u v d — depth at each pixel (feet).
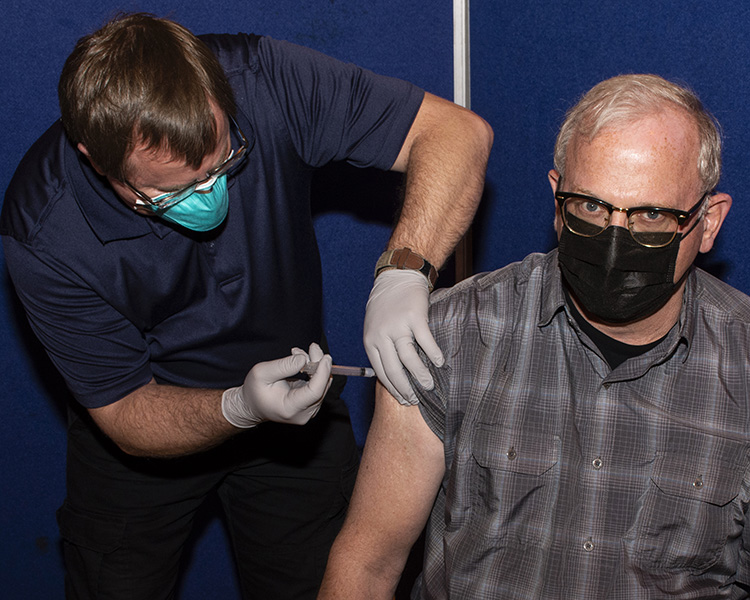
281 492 6.16
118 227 4.34
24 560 7.48
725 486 3.47
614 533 3.58
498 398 3.71
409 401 3.78
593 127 3.12
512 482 3.66
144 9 6.03
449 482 3.82
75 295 4.53
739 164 4.77
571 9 5.73
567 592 3.66
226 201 4.39
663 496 3.53
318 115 4.93
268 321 5.34
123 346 4.84
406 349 3.78
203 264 4.85
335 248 7.23
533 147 6.50
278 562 6.38
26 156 4.55
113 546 5.78
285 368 4.34
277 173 4.95
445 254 4.83
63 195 4.32
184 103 3.58
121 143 3.60
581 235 3.24
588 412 3.62
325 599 3.82
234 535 6.53
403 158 5.18
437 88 7.21
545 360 3.70
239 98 4.72
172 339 5.16
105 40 3.73
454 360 3.81
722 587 3.60
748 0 4.42
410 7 6.78
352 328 7.57
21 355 6.69
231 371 5.47
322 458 6.13
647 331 3.49
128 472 5.70
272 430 5.93
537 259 3.88
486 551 3.75
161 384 5.45
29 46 5.87
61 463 7.16
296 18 6.47
